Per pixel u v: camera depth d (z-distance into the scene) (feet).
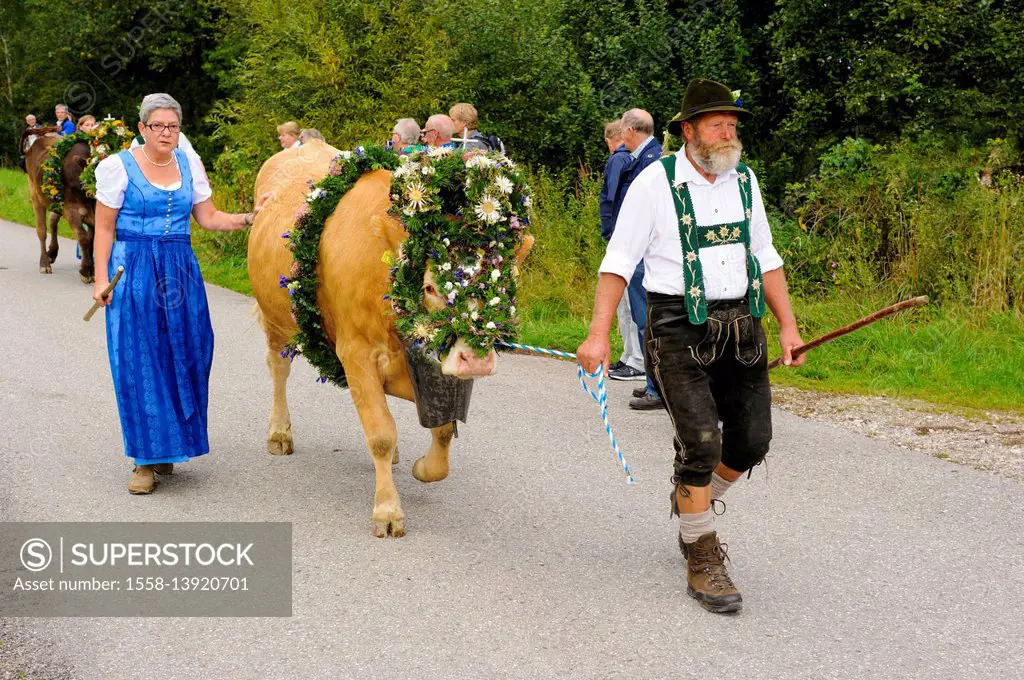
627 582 14.26
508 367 27.50
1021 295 29.12
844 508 17.19
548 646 12.39
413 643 12.46
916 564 14.92
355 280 15.30
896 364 26.35
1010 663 12.08
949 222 31.42
